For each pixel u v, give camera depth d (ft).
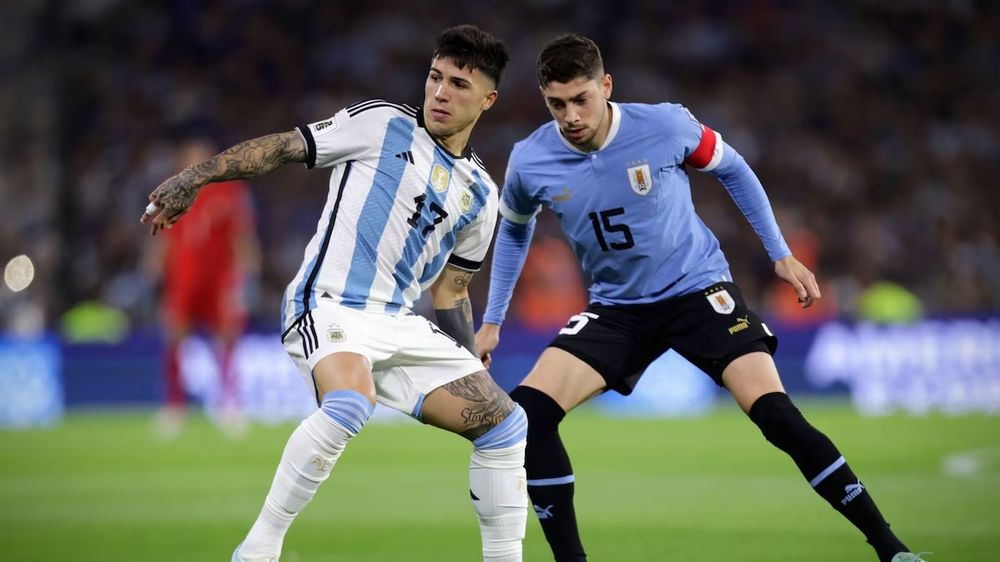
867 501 63.00
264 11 284.61
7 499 107.76
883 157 270.05
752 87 280.92
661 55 284.41
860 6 294.46
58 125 249.96
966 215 259.19
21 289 221.66
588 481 115.03
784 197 261.85
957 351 200.54
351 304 61.16
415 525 91.15
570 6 287.69
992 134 279.69
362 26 286.05
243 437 160.66
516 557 62.95
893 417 181.98
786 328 201.36
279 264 236.84
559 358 68.95
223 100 272.51
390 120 61.82
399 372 62.34
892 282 243.40
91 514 98.53
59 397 195.83
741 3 291.58
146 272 224.74
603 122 67.31
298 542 83.87
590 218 69.00
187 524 93.09
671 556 75.97
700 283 69.31
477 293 222.69
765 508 96.07
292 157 61.05
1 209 249.14
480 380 62.18
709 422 176.86
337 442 58.03
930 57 290.56
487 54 61.11
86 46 277.44
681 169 69.82
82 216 242.58
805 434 63.62
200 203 160.15
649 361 71.46
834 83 282.97
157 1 283.18
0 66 265.34
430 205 62.03
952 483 109.29
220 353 176.45
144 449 147.33
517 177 70.08
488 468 62.13
